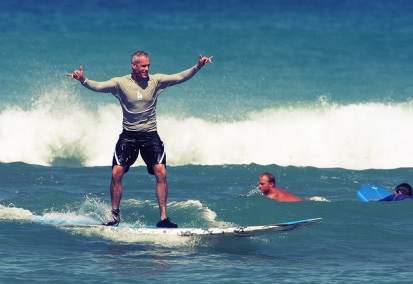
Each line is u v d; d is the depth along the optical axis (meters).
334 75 103.38
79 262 37.41
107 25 128.88
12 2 145.88
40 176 61.06
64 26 127.19
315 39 123.69
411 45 122.00
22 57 106.12
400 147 73.81
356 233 44.50
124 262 37.66
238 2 152.62
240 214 47.94
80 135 74.38
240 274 35.84
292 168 65.56
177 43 118.00
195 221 46.22
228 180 60.66
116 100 82.88
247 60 109.75
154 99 42.62
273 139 74.06
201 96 88.44
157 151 42.81
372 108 79.00
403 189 52.50
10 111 77.00
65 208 49.88
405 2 155.88
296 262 38.47
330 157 72.56
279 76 101.75
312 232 44.47
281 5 151.00
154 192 55.94
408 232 44.81
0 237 41.56
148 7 145.75
